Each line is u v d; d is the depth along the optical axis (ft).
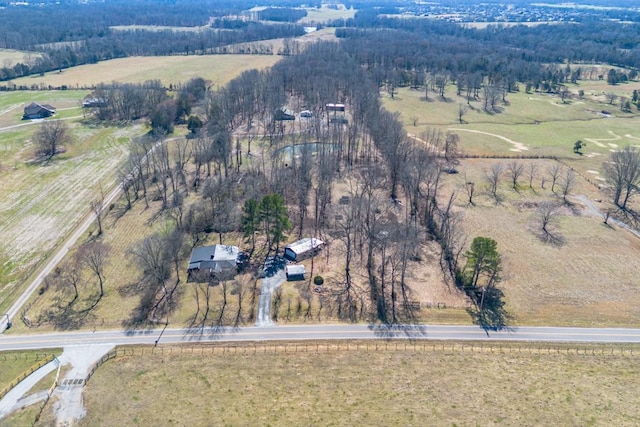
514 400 232.12
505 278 327.88
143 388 236.22
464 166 518.78
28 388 236.02
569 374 250.37
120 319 286.46
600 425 217.77
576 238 378.94
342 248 364.79
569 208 428.56
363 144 560.61
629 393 237.45
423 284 323.37
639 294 313.32
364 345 269.23
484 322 288.92
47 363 252.01
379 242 354.13
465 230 387.96
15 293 309.22
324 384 240.32
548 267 340.39
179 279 325.21
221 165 501.97
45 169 503.61
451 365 255.70
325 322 286.66
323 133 547.49
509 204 434.30
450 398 232.53
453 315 294.87
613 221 407.44
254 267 338.13
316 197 396.37
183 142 561.84
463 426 215.51
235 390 235.61
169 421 216.74
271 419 217.97
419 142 572.92
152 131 602.44
